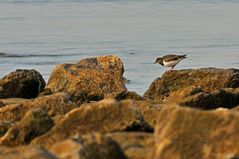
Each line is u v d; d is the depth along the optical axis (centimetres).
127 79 3172
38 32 5869
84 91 2053
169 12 8188
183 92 1827
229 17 7394
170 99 1833
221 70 2050
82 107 1211
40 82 2155
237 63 3909
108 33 5788
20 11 8225
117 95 1944
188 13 8019
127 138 1100
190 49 4619
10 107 1579
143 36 5531
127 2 9881
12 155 891
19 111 1576
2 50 4594
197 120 965
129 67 3631
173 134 956
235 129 944
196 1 9975
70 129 1166
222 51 4475
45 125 1250
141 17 7475
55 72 2277
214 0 10094
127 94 1945
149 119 1394
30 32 5872
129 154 1005
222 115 962
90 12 8212
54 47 4753
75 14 7888
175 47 4747
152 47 4738
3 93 2089
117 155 970
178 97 1816
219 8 8700
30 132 1236
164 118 991
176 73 2072
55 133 1163
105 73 2250
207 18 7288
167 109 998
